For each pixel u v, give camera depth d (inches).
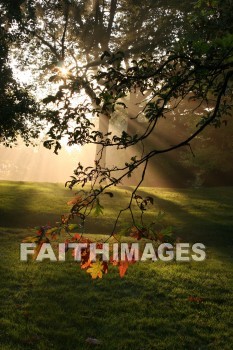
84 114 128.5
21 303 333.1
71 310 325.4
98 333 291.1
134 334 290.7
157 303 348.5
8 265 428.8
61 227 123.6
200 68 119.7
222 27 200.4
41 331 285.7
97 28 1354.6
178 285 393.4
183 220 724.7
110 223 671.1
